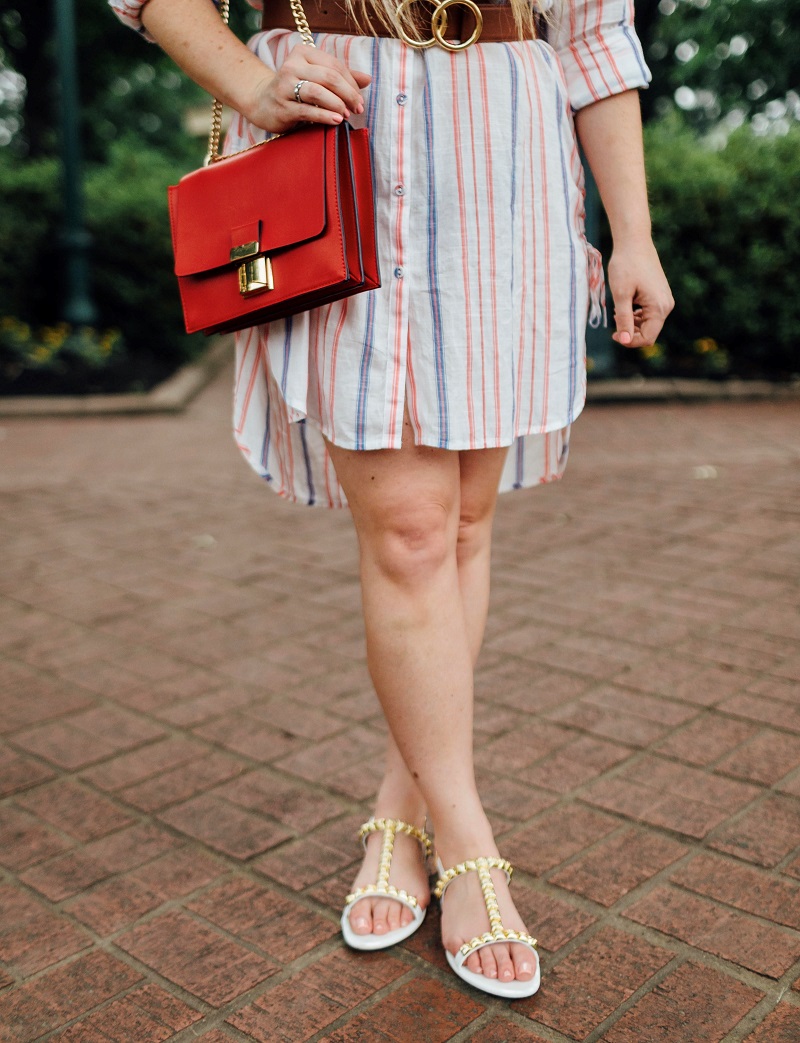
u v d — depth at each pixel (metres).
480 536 1.80
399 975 1.62
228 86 1.51
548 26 1.67
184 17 1.53
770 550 3.97
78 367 9.73
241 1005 1.56
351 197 1.43
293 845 2.01
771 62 14.78
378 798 1.85
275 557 4.11
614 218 1.66
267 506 5.02
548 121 1.59
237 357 1.72
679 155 9.66
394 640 1.60
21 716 2.64
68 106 10.09
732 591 3.48
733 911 1.75
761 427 7.34
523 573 3.76
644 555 3.96
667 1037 1.46
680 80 15.24
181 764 2.36
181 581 3.81
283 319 1.57
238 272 1.49
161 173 11.89
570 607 3.36
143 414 8.60
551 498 5.00
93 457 6.55
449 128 1.50
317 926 1.76
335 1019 1.52
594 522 4.50
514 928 1.59
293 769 2.32
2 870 1.95
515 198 1.55
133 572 3.94
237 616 3.39
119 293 11.03
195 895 1.86
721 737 2.39
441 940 1.69
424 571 1.60
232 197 1.52
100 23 16.53
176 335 11.23
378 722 2.55
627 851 1.94
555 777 2.23
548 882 1.85
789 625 3.12
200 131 13.17
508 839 1.99
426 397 1.54
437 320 1.52
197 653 3.06
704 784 2.18
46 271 10.98
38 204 10.98
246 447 1.71
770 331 9.67
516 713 2.56
